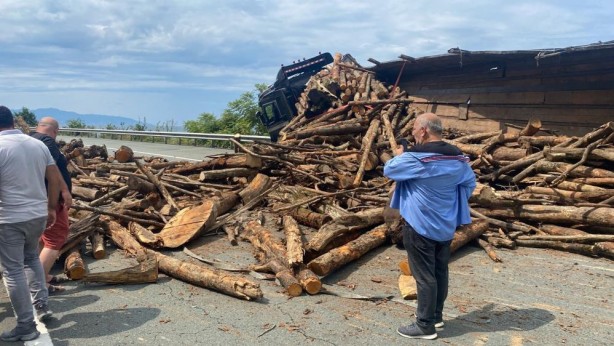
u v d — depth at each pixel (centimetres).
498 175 870
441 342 406
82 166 1199
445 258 414
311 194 849
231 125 3384
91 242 688
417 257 403
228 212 880
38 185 424
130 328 431
